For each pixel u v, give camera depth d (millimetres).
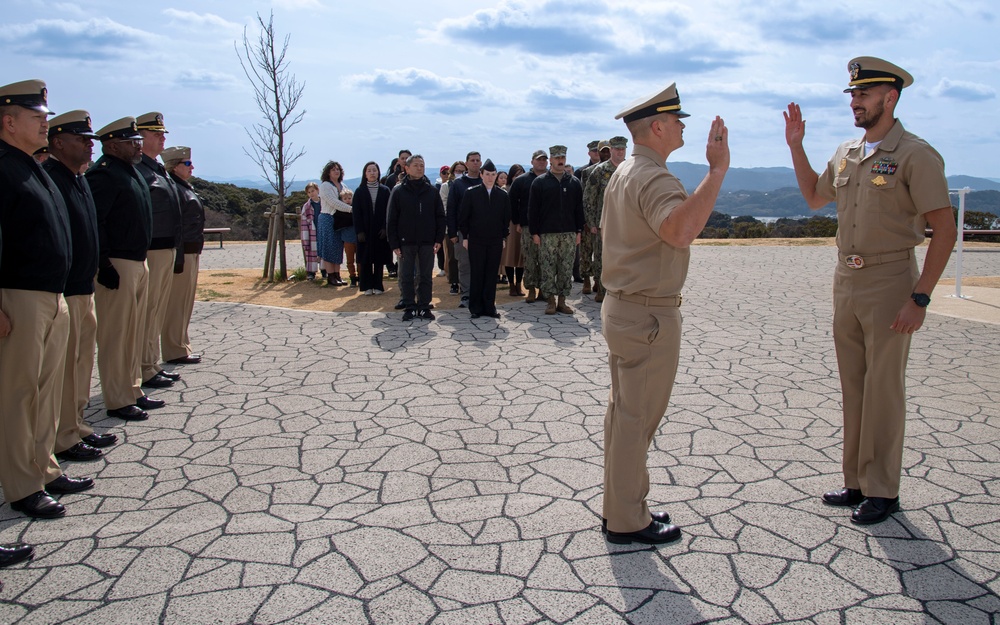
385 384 5859
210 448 4492
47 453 3777
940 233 3197
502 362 6539
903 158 3279
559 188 8562
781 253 17734
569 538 3297
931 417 4953
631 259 3080
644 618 2682
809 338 7527
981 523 3414
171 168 6422
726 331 7902
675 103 3055
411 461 4254
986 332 7730
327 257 11188
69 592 2891
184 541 3295
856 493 3629
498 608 2748
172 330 6488
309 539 3299
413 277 8648
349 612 2727
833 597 2816
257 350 7059
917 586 2885
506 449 4438
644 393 3146
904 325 3268
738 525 3412
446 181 11992
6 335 3488
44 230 3621
